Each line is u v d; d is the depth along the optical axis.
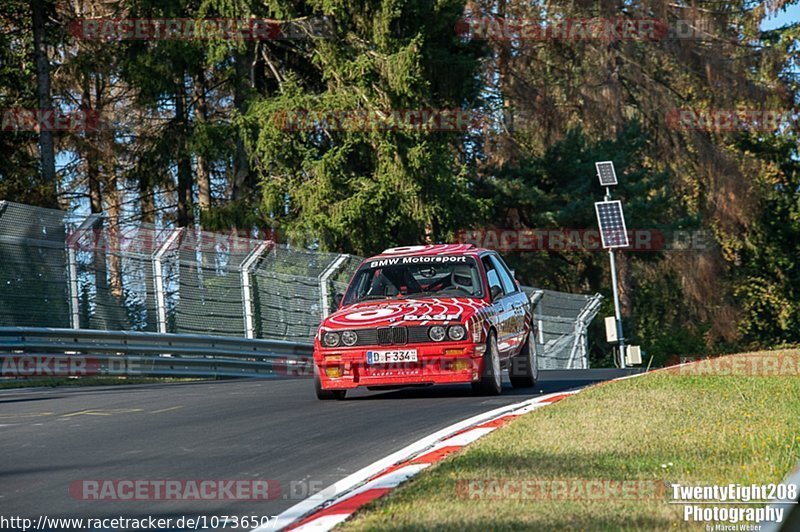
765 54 185.88
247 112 119.06
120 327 69.62
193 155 128.38
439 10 120.62
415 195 117.12
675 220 160.38
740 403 34.72
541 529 18.05
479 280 46.50
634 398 36.22
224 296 78.31
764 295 195.00
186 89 141.62
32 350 61.75
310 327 86.75
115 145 128.25
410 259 47.66
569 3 180.00
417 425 34.19
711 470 23.14
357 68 114.56
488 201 126.06
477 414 36.62
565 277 163.62
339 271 90.25
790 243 195.00
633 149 161.00
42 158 119.38
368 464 26.94
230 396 47.56
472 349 42.72
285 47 124.50
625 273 161.00
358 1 115.69
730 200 175.88
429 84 115.50
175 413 39.72
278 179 118.94
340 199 116.06
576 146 154.00
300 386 53.44
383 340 42.97
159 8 117.44
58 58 140.38
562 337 108.88
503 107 157.00
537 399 40.16
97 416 39.00
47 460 28.47
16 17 128.12
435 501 20.45
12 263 62.78
